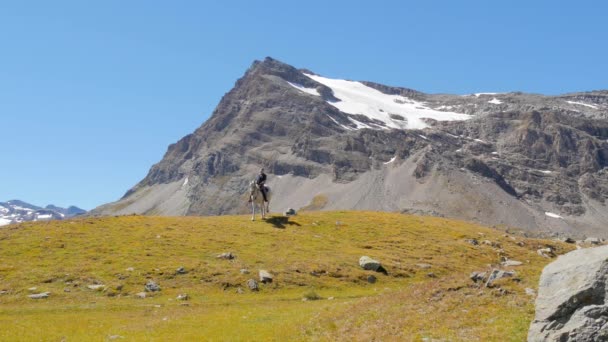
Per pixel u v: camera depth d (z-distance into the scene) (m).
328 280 55.66
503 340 23.39
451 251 74.06
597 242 91.69
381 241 76.75
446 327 26.25
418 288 33.88
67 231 67.19
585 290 20.52
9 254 56.94
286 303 44.94
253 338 29.67
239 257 60.12
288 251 64.56
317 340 28.09
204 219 83.00
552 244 87.19
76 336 31.97
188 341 29.73
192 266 55.25
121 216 82.50
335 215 92.69
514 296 27.91
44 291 46.84
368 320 30.06
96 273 52.00
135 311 41.38
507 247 80.75
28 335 32.34
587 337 19.70
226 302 45.59
